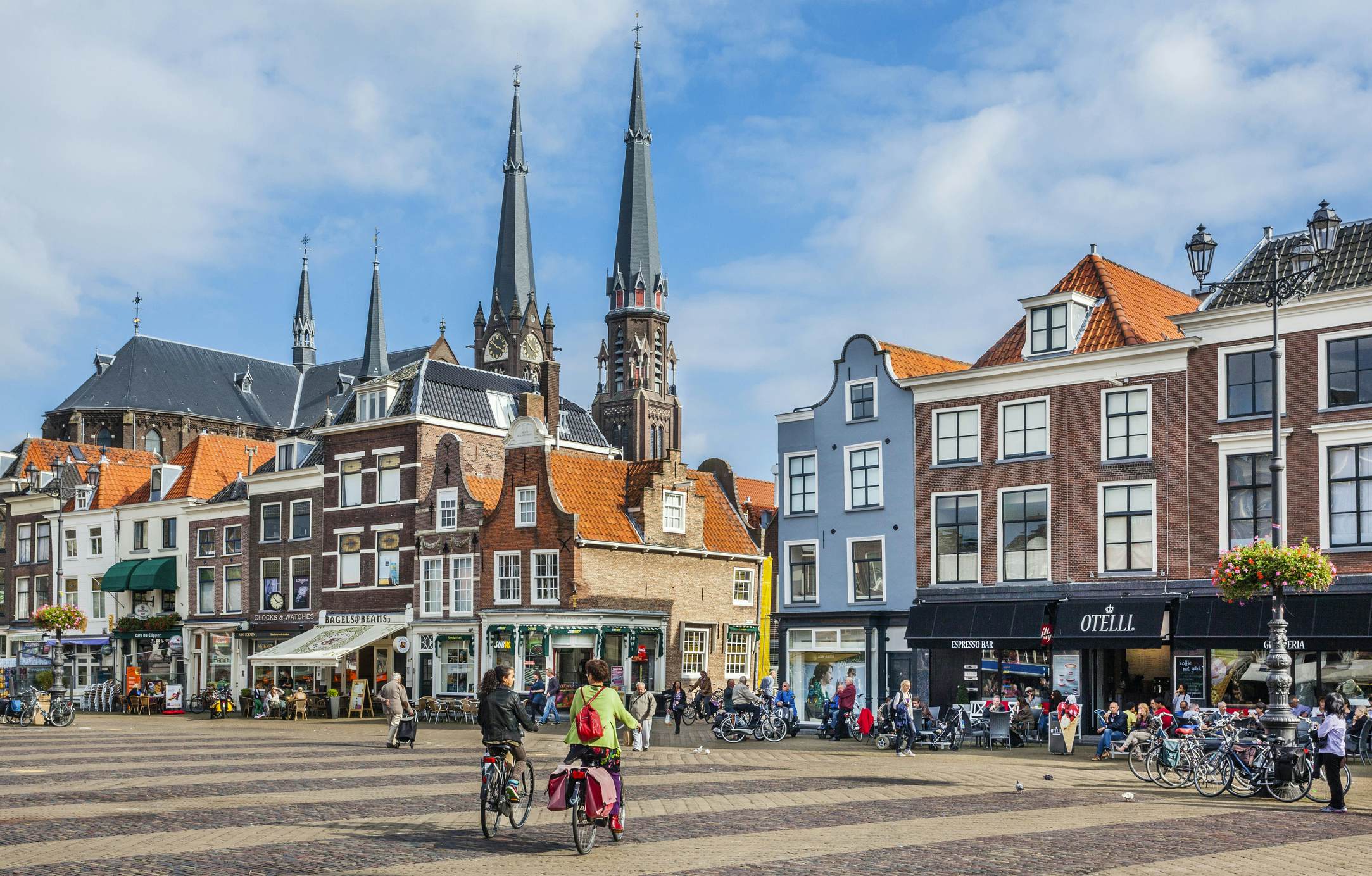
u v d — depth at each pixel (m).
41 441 86.12
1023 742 38.94
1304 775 24.00
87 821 18.94
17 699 50.94
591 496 55.44
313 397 121.38
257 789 23.70
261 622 65.81
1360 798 24.23
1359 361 36.12
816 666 47.28
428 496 58.69
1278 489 28.86
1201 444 38.81
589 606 53.31
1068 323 42.25
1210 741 25.62
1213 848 17.47
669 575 57.22
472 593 56.44
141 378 110.12
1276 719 25.41
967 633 42.34
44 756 32.38
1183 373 39.38
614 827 16.94
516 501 55.12
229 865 14.94
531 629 53.47
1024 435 42.84
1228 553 29.14
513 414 64.19
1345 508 36.06
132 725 51.09
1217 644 37.34
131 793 22.97
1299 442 36.97
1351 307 36.19
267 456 76.69
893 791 24.84
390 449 60.78
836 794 23.92
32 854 15.68
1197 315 38.81
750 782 26.31
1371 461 35.72
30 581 80.25
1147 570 39.69
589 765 16.45
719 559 59.78
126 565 72.75
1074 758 33.97
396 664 59.47
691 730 46.31
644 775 27.64
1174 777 26.55
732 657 60.00
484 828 17.34
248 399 117.62
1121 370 40.59
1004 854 16.52
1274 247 39.50
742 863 15.39
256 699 59.50
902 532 45.53
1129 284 44.81
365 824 18.78
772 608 63.06
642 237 154.88
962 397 44.41
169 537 71.81
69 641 75.44
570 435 67.69
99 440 108.06
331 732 45.62
